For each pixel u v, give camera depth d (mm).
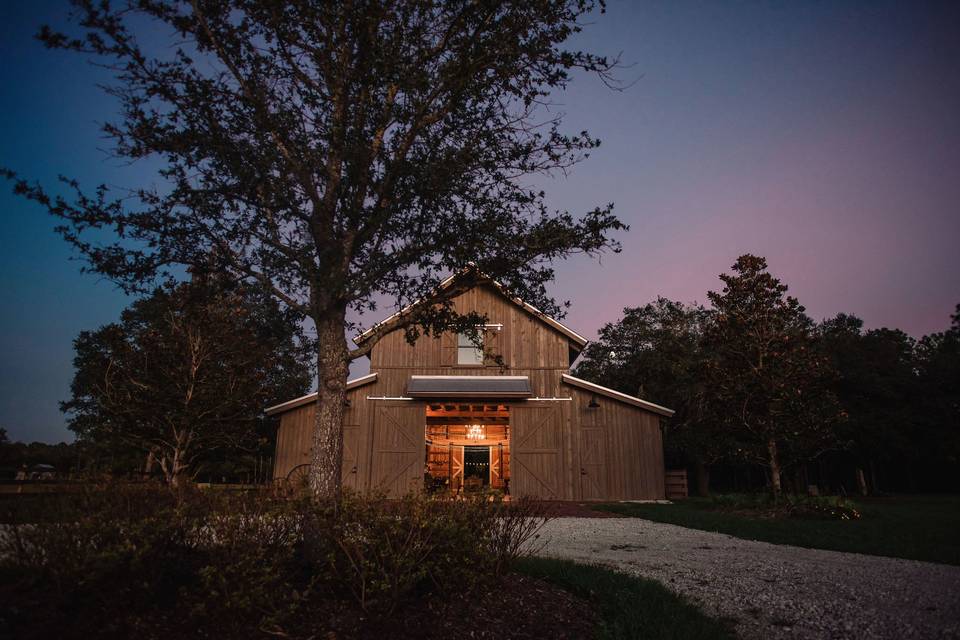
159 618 3707
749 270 16281
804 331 15875
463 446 22969
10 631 3293
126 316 17188
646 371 29656
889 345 28188
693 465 30641
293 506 4098
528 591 5008
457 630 4000
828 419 14445
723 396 15586
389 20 5629
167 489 4410
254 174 5434
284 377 23547
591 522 11875
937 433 25938
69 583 3568
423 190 5590
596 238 5961
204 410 12445
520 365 18859
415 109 5594
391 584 4027
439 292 6320
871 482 29250
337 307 5887
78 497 4105
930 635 4348
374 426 18219
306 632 3742
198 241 5770
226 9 5688
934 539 9141
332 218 5645
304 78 5848
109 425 12562
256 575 3881
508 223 6086
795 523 11547
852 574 6500
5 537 3705
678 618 4504
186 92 5594
